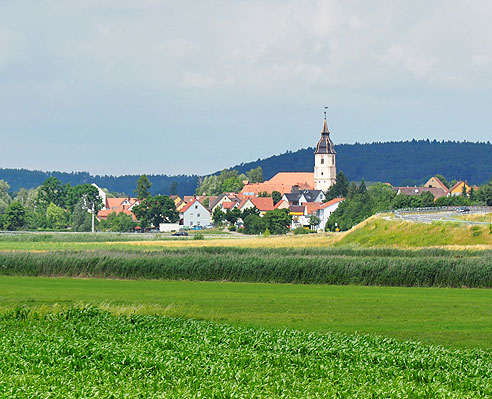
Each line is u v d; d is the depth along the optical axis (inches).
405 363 2228.1
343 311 3646.7
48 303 3907.5
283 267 5231.3
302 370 2106.3
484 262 4940.9
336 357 2311.8
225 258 5442.9
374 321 3307.1
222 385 1868.8
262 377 1983.3
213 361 2156.7
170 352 2255.2
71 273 5693.9
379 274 5044.3
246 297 4261.8
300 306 3841.0
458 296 4347.9
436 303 3991.1
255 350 2379.4
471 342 2785.4
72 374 2005.4
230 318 3358.8
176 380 1955.0
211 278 5383.9
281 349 2364.7
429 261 5014.8
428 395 1888.5
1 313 3208.7
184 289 4731.8
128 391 1824.6
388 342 2519.7
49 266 5723.4
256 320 3302.2
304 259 5255.9
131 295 4355.3
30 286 4891.7
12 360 2145.7
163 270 5472.4
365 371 2123.5
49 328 2805.1
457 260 5000.0
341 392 1866.4
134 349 2267.5
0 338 2514.8
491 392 1948.8
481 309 3742.6
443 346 2655.0
